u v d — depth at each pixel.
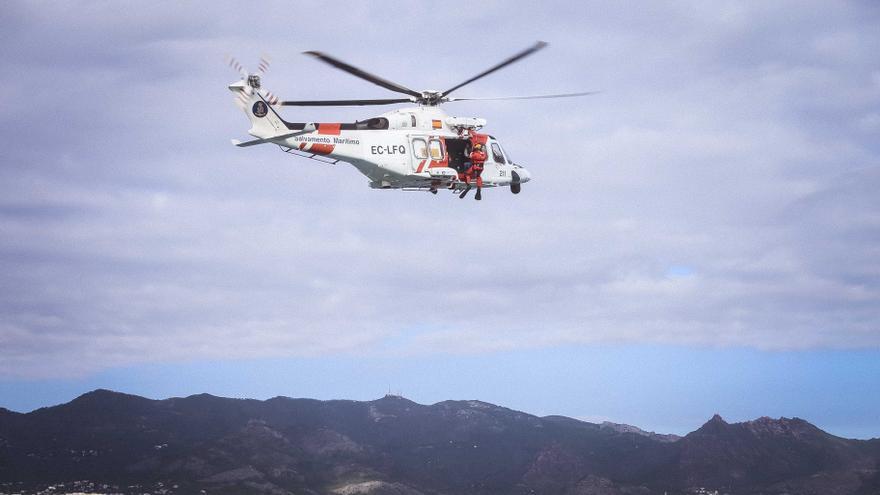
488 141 73.69
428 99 71.31
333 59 64.56
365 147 67.81
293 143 66.31
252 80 65.44
